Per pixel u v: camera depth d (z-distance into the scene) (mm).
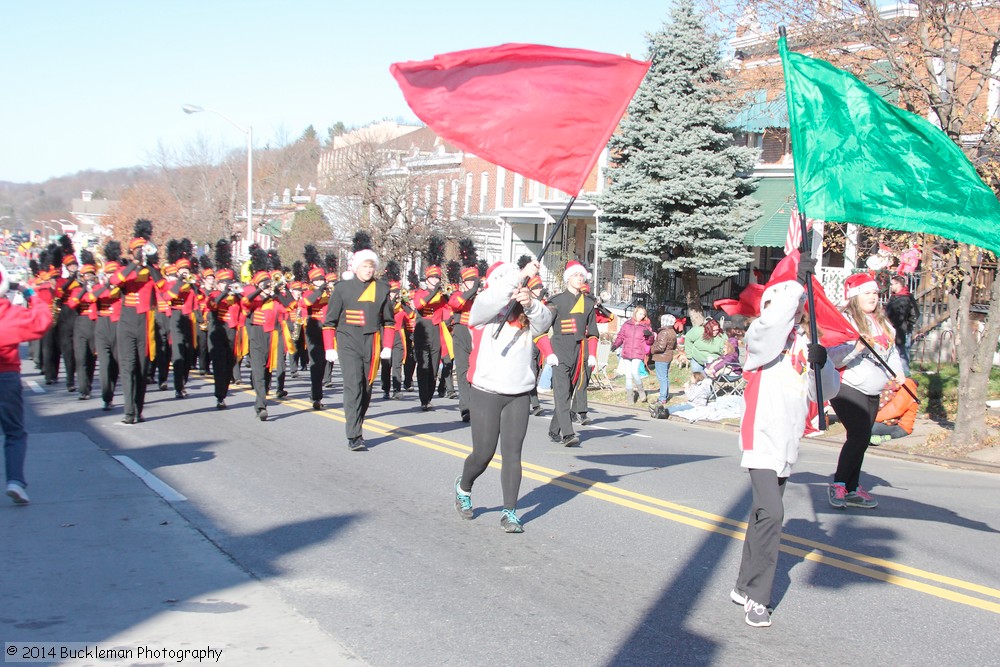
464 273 13664
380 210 33594
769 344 5340
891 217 7035
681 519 7562
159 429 11883
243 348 17094
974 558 6695
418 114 6785
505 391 6980
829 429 13680
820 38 15234
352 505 7867
